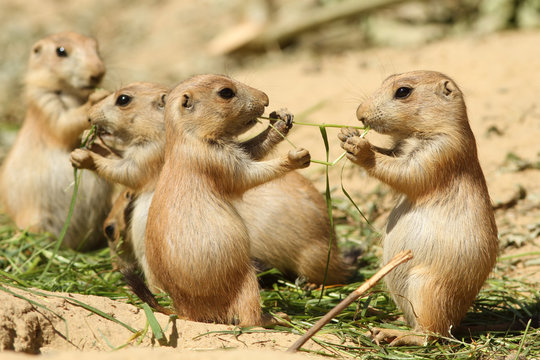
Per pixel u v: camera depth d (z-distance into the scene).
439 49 22.95
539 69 19.81
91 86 14.63
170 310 9.70
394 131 9.80
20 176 14.69
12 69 26.12
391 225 10.00
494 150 16.44
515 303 10.95
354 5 25.97
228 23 30.77
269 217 11.60
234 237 9.26
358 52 25.09
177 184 9.37
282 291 11.54
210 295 9.27
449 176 9.54
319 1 28.42
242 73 24.00
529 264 12.59
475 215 9.54
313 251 11.72
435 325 9.54
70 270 12.00
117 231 12.24
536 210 14.38
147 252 9.66
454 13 27.08
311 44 27.34
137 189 11.38
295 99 20.20
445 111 9.57
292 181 11.95
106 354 7.07
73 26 31.67
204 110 9.54
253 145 10.22
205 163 9.38
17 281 10.48
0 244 13.69
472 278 9.53
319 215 11.88
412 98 9.60
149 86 11.49
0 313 8.45
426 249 9.51
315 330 8.44
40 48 14.73
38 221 14.50
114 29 31.52
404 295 9.75
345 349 9.27
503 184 15.22
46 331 8.74
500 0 24.95
